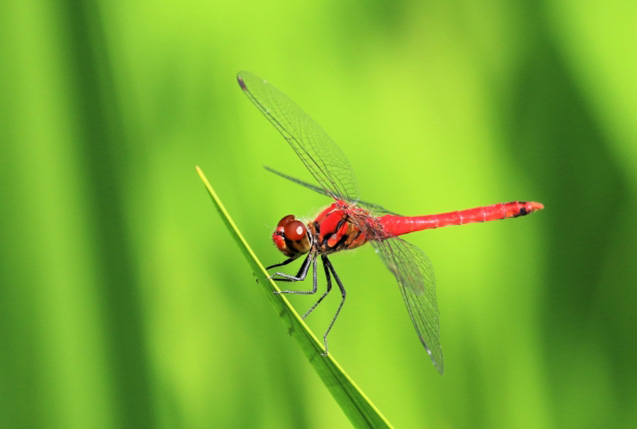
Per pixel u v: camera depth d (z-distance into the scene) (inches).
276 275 37.6
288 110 37.6
